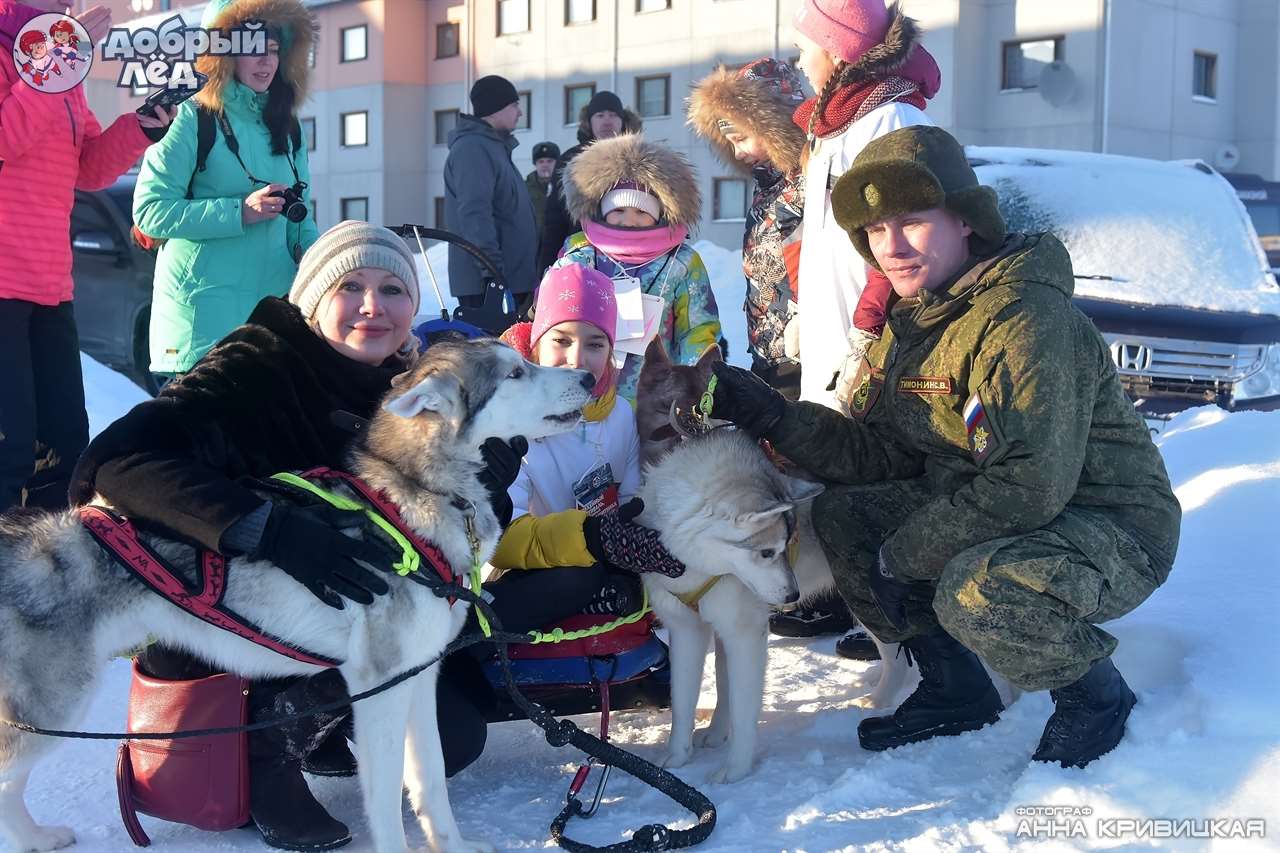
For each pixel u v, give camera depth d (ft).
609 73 81.10
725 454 10.80
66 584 8.95
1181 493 15.16
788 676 14.02
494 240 23.43
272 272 16.70
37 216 14.62
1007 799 9.45
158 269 16.67
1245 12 72.79
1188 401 21.76
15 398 14.66
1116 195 25.59
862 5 13.53
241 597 9.06
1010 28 66.59
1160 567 10.16
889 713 12.03
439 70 94.73
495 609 10.77
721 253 49.03
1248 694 9.59
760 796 10.18
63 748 11.34
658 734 12.25
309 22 16.96
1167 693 10.16
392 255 10.64
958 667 11.00
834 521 11.35
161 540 9.05
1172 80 68.49
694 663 11.16
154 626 9.19
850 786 9.97
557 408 9.98
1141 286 23.34
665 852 9.12
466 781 11.06
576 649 11.07
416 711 9.45
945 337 10.39
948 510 9.93
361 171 96.68
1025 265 10.10
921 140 10.53
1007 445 9.60
